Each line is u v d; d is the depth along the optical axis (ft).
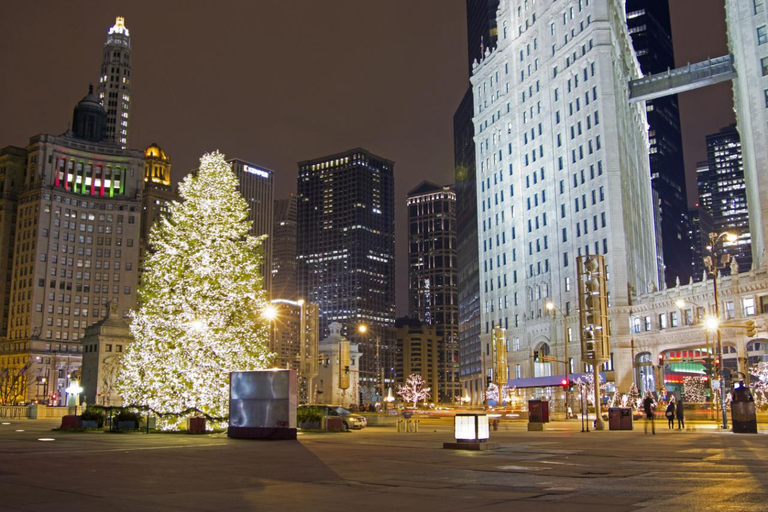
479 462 70.03
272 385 109.29
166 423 132.98
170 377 132.36
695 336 273.33
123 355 142.61
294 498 43.86
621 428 147.13
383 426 185.88
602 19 349.82
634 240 358.02
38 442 99.04
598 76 345.10
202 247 139.44
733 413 132.26
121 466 63.31
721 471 60.23
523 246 404.98
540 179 392.47
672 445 95.55
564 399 330.34
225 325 140.36
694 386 312.29
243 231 146.92
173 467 63.00
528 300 395.96
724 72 350.64
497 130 449.06
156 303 137.80
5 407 263.08
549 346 366.02
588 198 345.92
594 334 155.02
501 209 436.35
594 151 344.90
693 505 40.50
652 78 376.07
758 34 284.00
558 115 378.12
